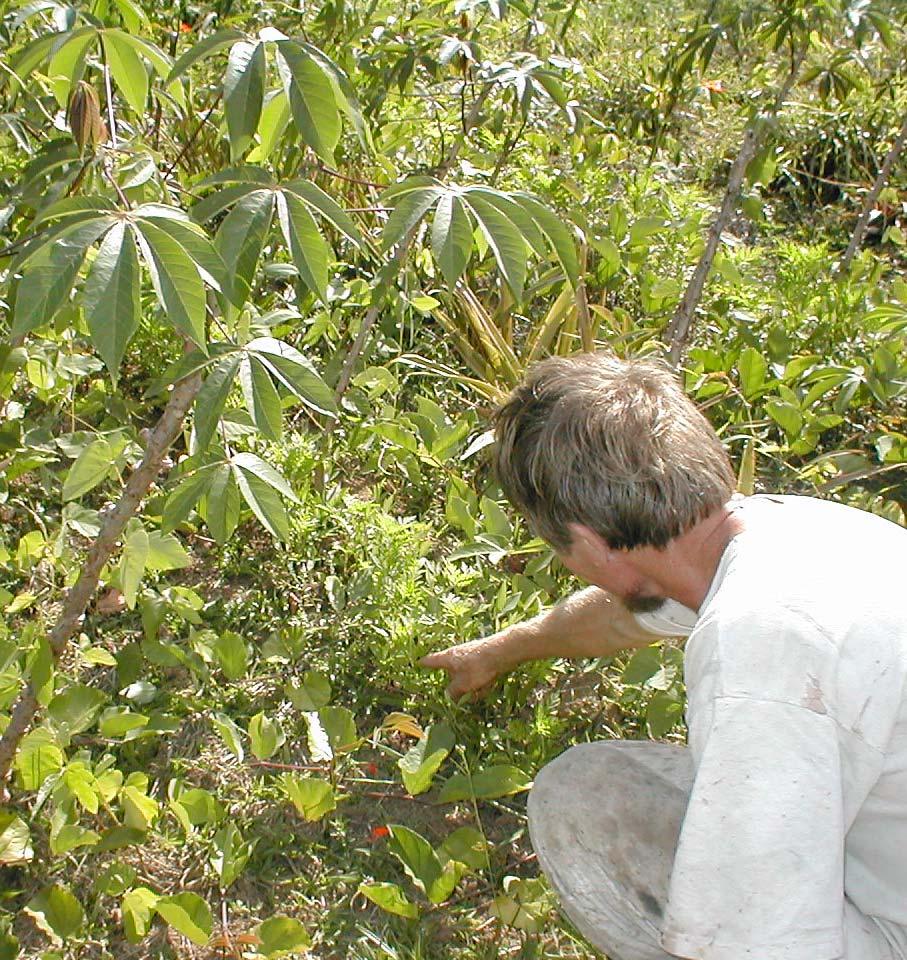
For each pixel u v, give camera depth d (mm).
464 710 2256
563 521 1407
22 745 1897
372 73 3258
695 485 1361
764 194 4816
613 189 4281
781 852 1178
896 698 1225
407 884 2002
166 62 1537
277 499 1759
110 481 2645
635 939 1625
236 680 2291
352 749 2117
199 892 1941
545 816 1704
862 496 2758
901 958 1375
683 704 2201
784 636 1220
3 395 2512
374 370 2818
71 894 1825
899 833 1324
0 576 2420
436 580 2438
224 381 1470
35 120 2594
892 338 3336
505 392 2994
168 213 1292
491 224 1583
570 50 4480
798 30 3109
